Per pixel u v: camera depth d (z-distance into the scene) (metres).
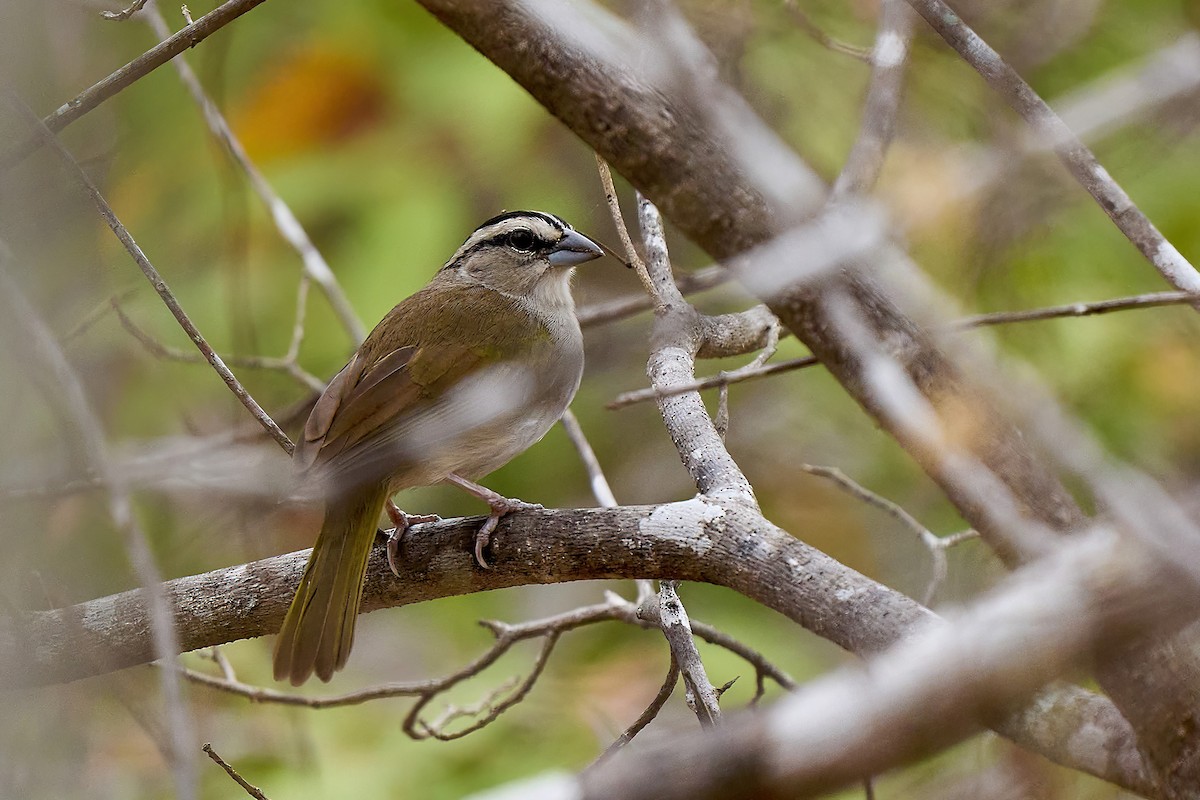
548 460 12.70
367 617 12.46
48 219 8.24
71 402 6.29
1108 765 5.08
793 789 3.09
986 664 3.22
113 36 11.53
